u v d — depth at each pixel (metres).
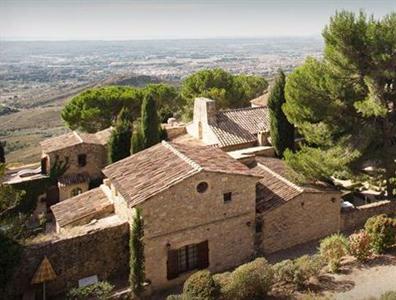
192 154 24.03
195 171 21.03
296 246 24.55
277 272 18.91
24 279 20.09
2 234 19.09
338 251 20.44
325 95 25.66
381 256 20.64
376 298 16.72
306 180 26.11
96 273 21.66
